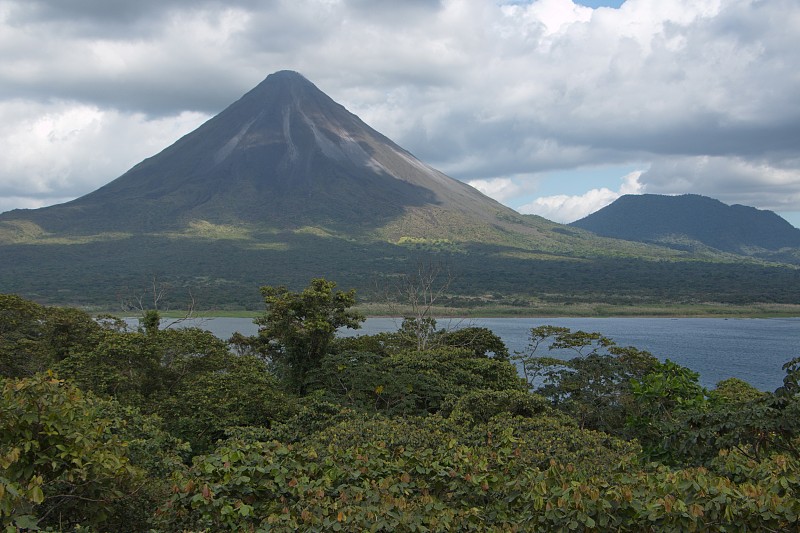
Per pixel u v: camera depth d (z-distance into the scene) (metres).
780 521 6.25
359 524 7.06
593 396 25.11
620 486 7.07
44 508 7.62
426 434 12.96
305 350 30.48
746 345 89.38
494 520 7.59
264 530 7.09
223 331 94.81
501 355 37.12
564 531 6.54
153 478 9.91
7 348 26.45
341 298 31.56
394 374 25.62
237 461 8.22
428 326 39.06
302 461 8.88
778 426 7.79
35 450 7.53
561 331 33.22
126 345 23.81
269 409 21.81
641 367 26.38
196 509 7.66
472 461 8.85
